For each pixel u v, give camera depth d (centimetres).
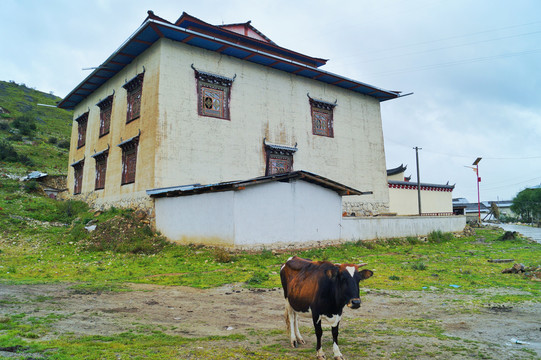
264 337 586
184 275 1147
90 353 463
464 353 515
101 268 1250
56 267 1262
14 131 5100
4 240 1703
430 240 2392
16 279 1040
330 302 470
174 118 1931
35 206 2373
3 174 3328
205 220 1590
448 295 936
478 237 2797
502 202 12588
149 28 1862
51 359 432
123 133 2203
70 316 663
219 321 686
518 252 1878
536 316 737
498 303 848
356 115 2845
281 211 1633
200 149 2003
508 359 491
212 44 2045
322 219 1816
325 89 2677
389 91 2922
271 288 994
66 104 3120
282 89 2431
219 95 2144
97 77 2492
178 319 690
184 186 1791
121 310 736
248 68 2286
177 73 1980
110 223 1808
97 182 2509
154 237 1773
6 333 536
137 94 2116
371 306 832
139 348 498
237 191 1483
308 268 524
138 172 1980
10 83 7938
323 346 545
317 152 2547
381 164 2955
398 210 3350
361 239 2031
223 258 1362
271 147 2252
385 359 490
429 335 604
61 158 4547
